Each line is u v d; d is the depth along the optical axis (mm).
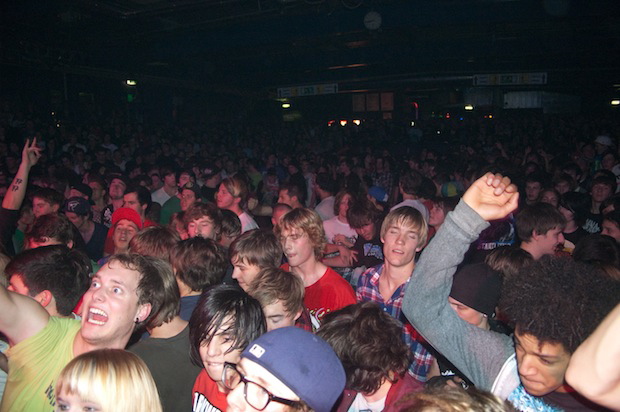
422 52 19500
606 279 1401
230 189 4922
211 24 14422
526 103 29672
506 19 14164
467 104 28031
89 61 16500
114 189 5777
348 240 4734
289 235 3234
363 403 1968
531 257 2785
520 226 3531
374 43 18844
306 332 1461
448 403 1137
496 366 1605
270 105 28203
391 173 10164
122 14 12859
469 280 2320
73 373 1527
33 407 1907
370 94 29000
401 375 1938
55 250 2426
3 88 14680
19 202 3957
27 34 14031
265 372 1320
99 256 4820
